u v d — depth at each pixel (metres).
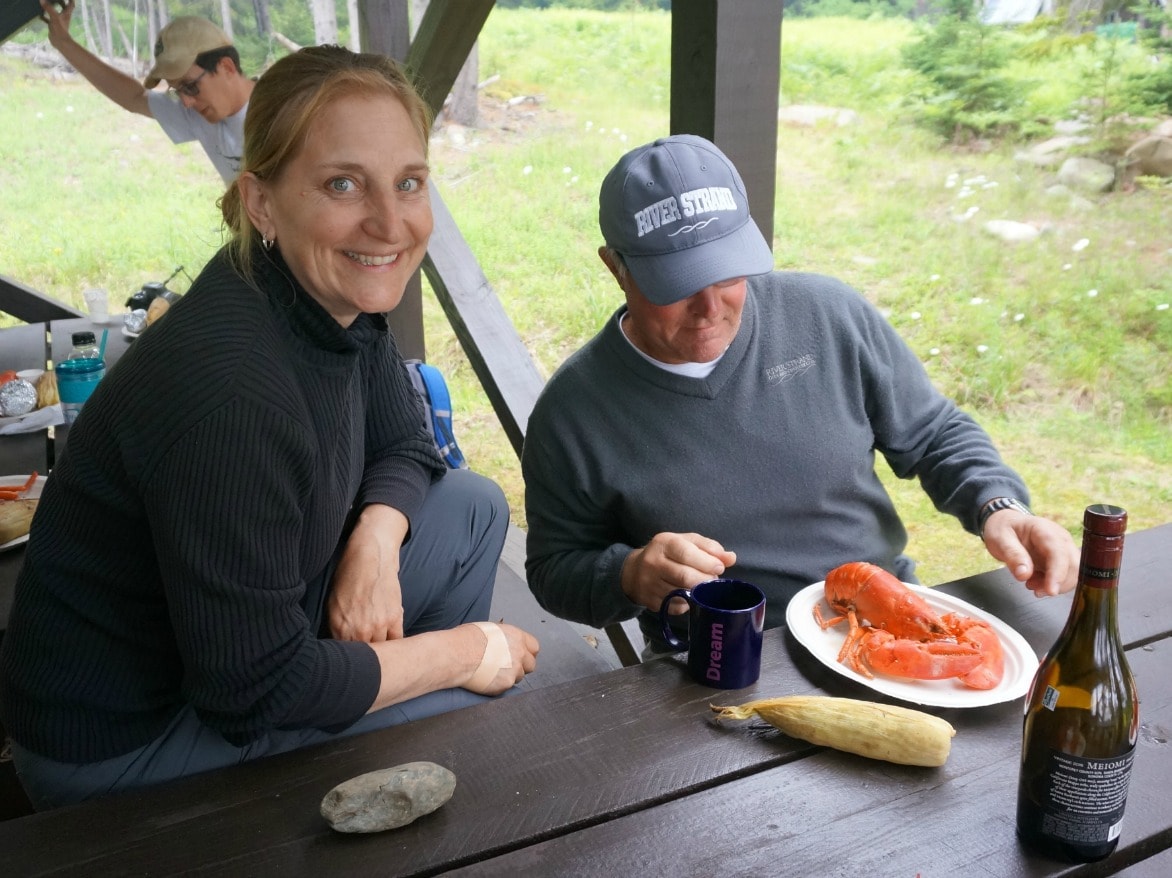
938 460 2.00
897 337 2.06
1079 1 8.55
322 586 1.76
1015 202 7.50
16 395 2.93
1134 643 1.43
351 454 1.56
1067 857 1.03
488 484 2.09
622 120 9.67
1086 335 5.96
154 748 1.45
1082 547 1.02
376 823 1.08
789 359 1.93
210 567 1.24
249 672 1.29
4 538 2.04
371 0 3.87
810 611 1.54
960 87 8.63
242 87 4.24
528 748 1.24
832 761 1.20
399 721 1.48
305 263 1.35
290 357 1.35
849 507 1.99
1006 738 1.23
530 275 7.16
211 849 1.08
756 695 1.34
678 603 1.59
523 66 10.80
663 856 1.05
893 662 1.35
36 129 10.28
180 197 9.20
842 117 9.12
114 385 1.28
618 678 1.39
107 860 1.06
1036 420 5.40
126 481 1.30
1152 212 7.11
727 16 1.94
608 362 1.92
